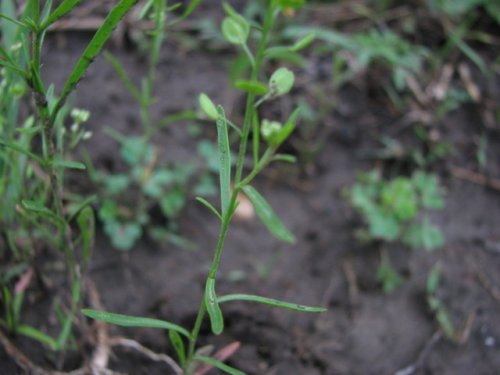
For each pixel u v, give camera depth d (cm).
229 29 14
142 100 19
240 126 24
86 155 21
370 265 22
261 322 19
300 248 22
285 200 23
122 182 21
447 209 23
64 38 25
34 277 18
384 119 26
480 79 27
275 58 26
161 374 18
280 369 19
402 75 26
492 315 20
